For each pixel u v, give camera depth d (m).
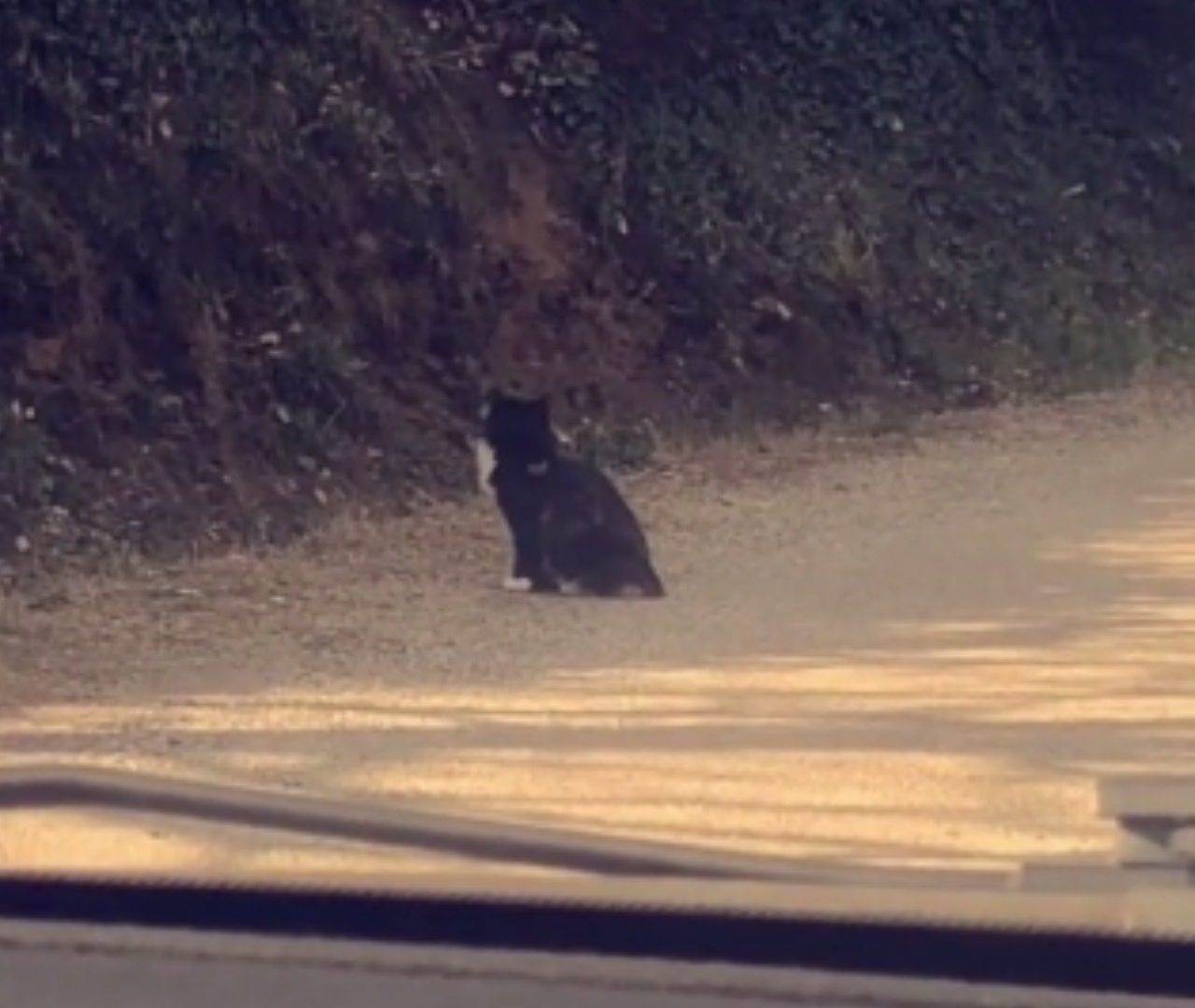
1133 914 3.22
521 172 13.80
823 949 3.21
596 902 3.29
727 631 8.38
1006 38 19.28
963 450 13.77
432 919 3.34
